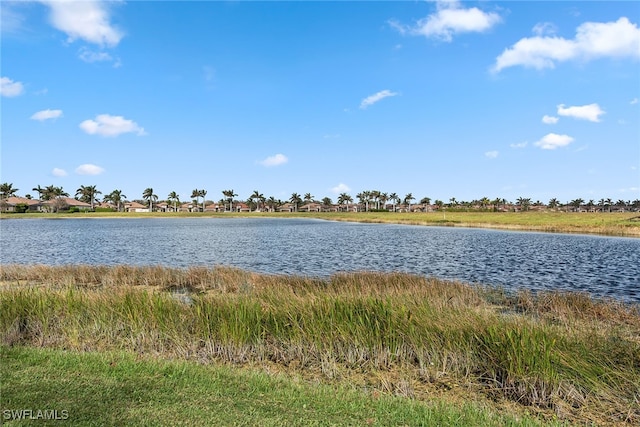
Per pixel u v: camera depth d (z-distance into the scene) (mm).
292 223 105062
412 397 6391
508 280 21719
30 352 7250
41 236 54406
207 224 96625
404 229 74938
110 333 8984
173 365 6852
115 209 193250
